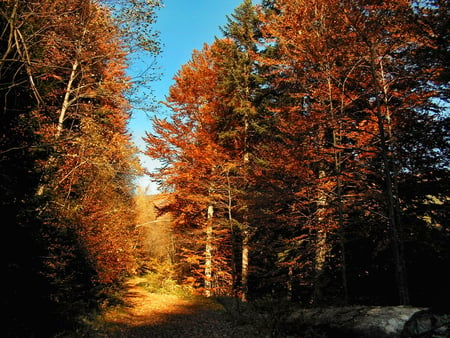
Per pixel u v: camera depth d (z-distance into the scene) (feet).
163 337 29.81
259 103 56.49
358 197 37.09
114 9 29.01
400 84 35.65
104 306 37.83
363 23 31.60
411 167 35.88
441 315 20.75
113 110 36.91
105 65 37.06
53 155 28.07
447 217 33.60
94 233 37.01
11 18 21.49
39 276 23.20
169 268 69.82
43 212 27.32
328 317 24.25
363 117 35.17
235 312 37.70
